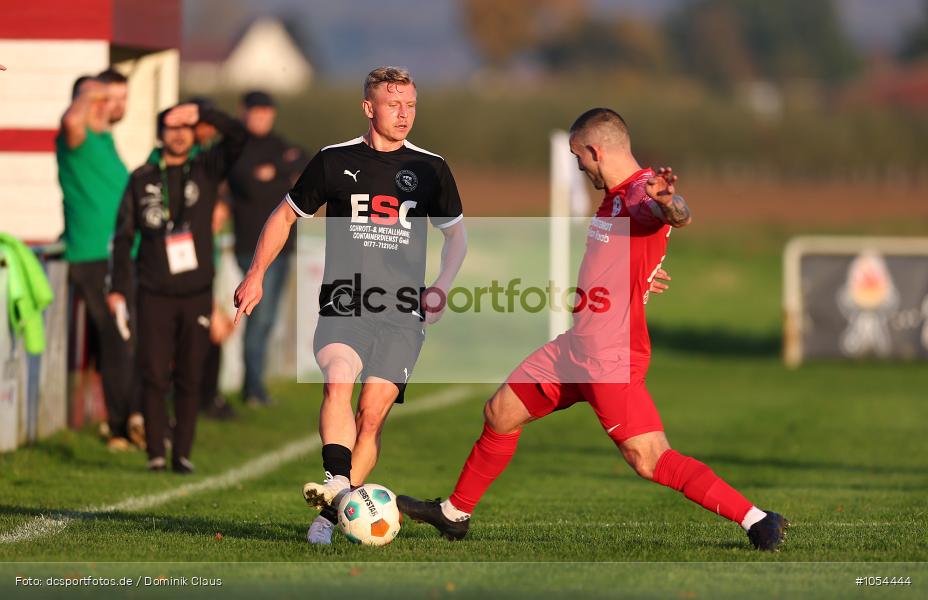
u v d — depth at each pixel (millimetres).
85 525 24312
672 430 46281
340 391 21562
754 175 178875
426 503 22719
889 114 180750
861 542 22312
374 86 22219
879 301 74438
